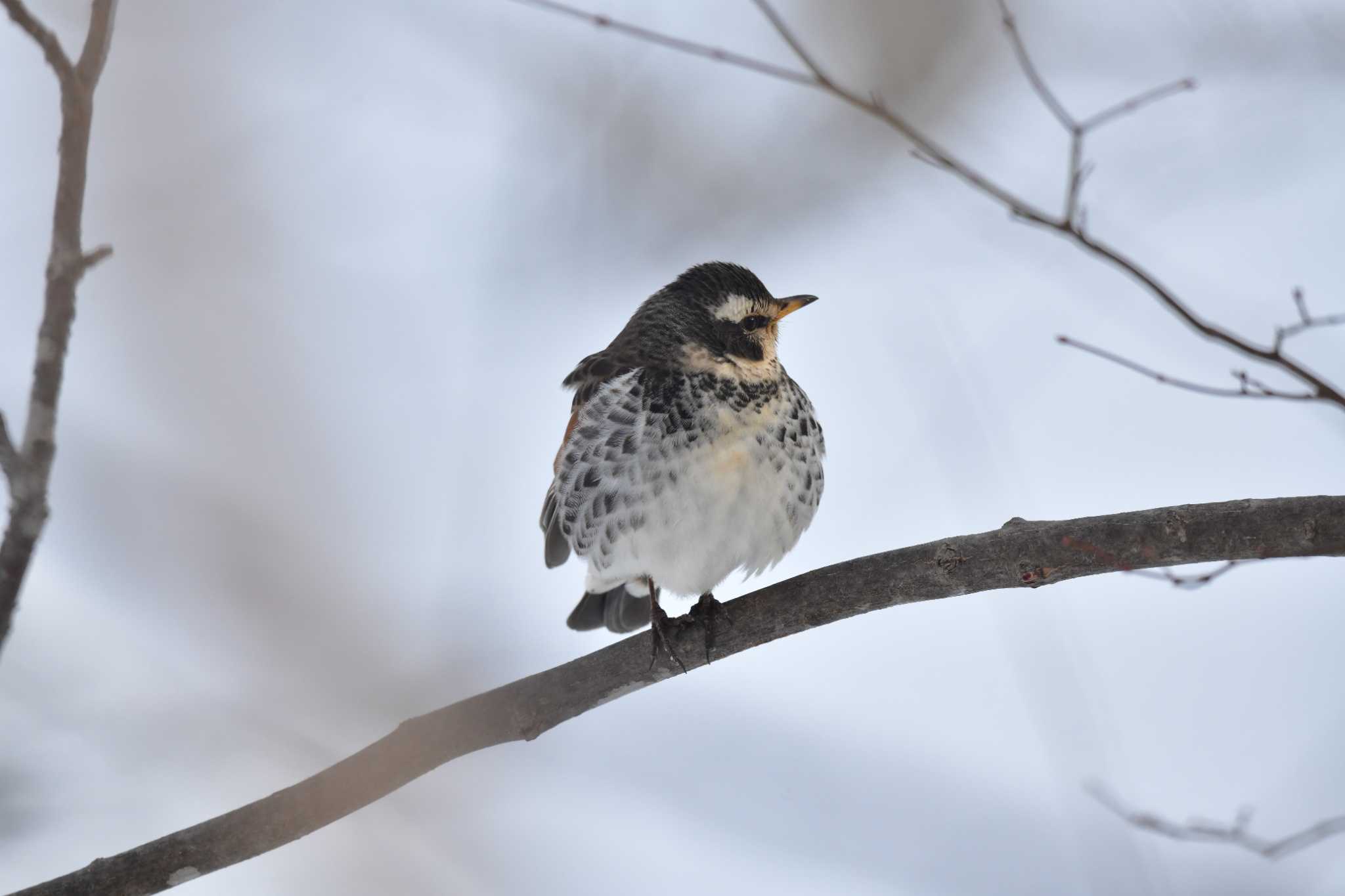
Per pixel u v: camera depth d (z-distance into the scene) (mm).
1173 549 8930
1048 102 11875
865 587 9766
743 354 11164
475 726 9914
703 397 10914
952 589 9508
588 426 11172
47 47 6207
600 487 11023
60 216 6266
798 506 11234
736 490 10844
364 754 9633
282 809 9219
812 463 11312
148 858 8953
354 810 9477
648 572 11227
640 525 10914
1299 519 8688
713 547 10992
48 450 6316
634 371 11203
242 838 9117
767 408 11055
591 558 11312
